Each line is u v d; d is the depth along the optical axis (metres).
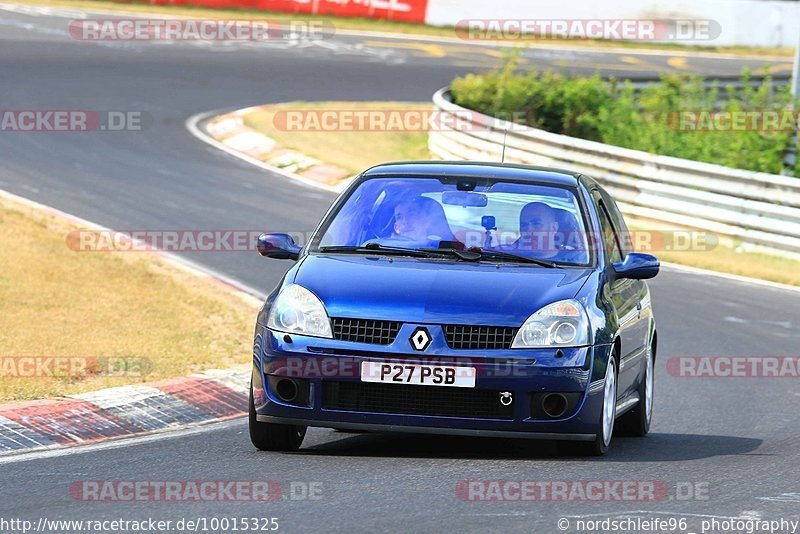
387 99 109.00
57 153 80.44
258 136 90.69
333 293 25.91
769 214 67.38
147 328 41.53
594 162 75.81
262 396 25.89
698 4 156.25
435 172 29.89
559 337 25.31
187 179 76.12
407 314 25.28
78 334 39.75
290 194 74.69
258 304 47.44
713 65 144.75
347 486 22.83
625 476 24.34
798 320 50.88
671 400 36.88
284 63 120.94
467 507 21.25
